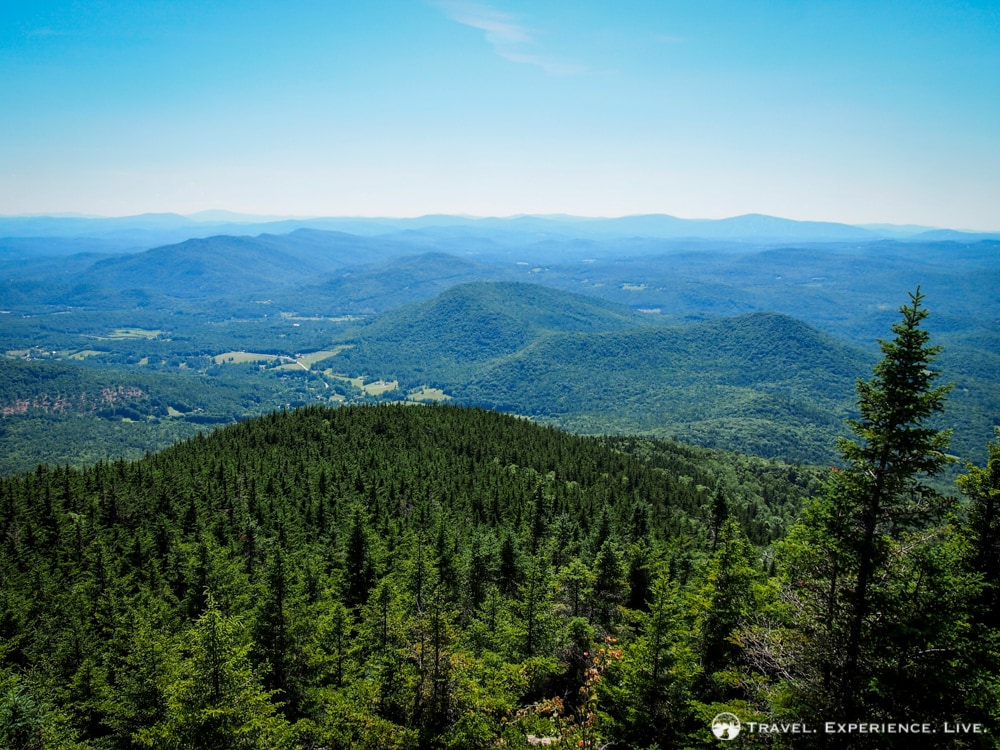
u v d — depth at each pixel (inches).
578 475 5027.1
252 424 5826.8
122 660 1701.5
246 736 1006.4
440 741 1224.8
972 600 968.3
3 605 2150.6
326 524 3393.2
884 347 769.6
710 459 7746.1
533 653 1660.9
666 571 1968.5
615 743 1111.0
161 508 3479.3
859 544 774.5
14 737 1206.3
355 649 1583.4
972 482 1049.5
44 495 3437.5
